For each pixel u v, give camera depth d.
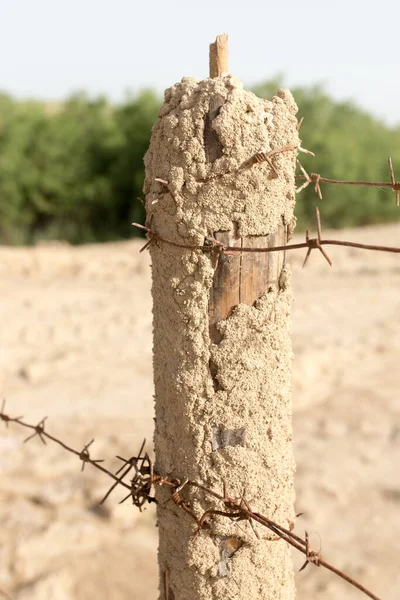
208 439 2.02
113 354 8.30
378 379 7.59
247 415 2.01
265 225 1.95
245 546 2.05
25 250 14.38
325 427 6.50
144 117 20.91
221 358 1.98
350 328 9.23
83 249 15.52
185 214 1.95
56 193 20.25
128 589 4.37
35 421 6.57
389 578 4.52
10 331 8.93
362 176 21.12
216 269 1.95
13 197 19.75
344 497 5.44
